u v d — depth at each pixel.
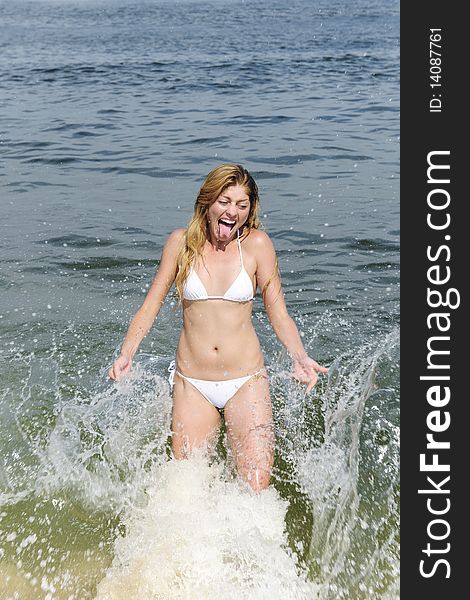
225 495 3.85
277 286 4.11
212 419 4.12
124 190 9.04
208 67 18.75
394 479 4.16
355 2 40.34
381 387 5.02
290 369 5.26
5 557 3.57
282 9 36.91
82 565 3.54
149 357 5.48
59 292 6.43
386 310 6.09
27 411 4.76
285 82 16.30
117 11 39.44
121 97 14.99
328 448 4.38
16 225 7.88
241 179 3.82
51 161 10.34
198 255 3.98
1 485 4.08
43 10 41.84
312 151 10.50
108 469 4.17
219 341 4.00
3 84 16.75
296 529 3.77
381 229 7.68
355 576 3.51
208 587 3.38
